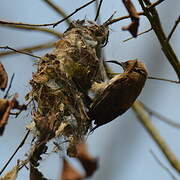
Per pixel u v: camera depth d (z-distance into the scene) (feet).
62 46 36.55
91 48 36.81
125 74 38.68
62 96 34.76
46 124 31.99
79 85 36.09
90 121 36.55
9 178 30.53
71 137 33.55
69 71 35.65
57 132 33.06
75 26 37.63
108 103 37.32
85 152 19.08
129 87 38.37
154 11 30.07
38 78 35.04
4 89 27.78
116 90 37.70
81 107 35.09
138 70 39.29
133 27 24.21
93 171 18.89
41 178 31.50
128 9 24.39
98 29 37.40
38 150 32.01
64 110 34.40
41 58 33.12
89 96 36.99
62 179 18.81
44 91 34.78
